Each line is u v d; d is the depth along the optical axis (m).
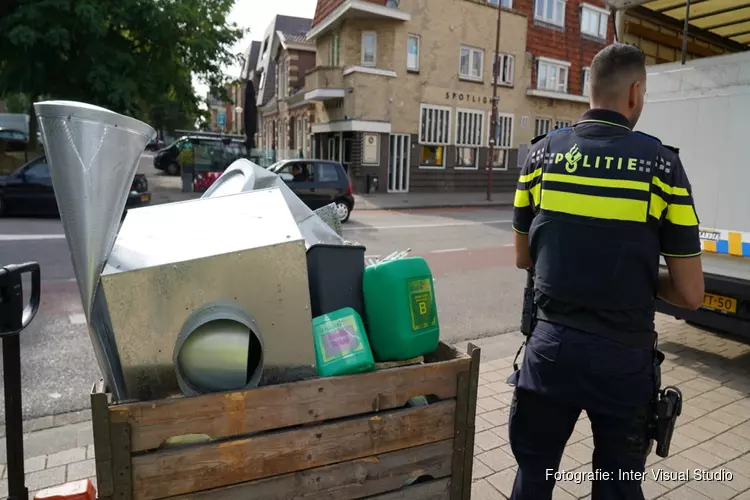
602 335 1.84
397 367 2.07
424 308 2.15
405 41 21.36
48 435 3.45
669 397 1.92
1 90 15.31
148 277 1.67
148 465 1.67
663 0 5.00
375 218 15.05
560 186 1.94
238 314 1.76
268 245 1.77
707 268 4.56
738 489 3.00
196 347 1.73
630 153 1.85
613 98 1.97
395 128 21.67
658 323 6.07
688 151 4.61
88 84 15.27
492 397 4.07
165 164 26.94
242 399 1.75
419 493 2.08
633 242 1.81
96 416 1.60
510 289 7.64
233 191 2.81
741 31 5.96
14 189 11.78
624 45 2.00
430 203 19.19
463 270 8.74
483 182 24.50
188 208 2.08
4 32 13.51
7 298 1.81
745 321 4.39
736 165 4.31
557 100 26.39
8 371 1.88
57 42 13.39
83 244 1.68
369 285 2.15
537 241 2.02
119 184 1.73
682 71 4.61
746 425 3.73
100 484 1.64
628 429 1.89
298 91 28.08
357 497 1.96
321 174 13.62
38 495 2.10
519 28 24.41
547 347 1.92
